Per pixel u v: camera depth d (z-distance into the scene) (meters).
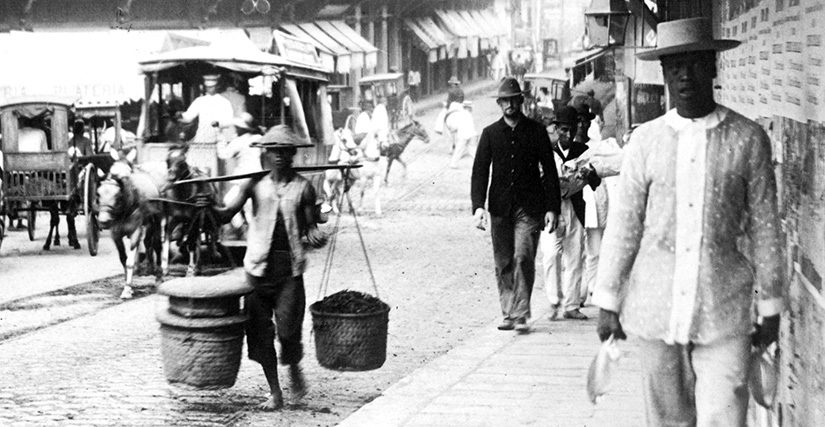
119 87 34.97
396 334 12.84
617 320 5.51
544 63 80.19
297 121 23.89
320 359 9.23
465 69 88.56
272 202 9.27
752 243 5.25
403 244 23.28
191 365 8.75
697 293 5.23
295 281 9.29
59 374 11.01
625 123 24.91
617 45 19.86
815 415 4.86
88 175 23.16
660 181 5.33
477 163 11.99
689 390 5.46
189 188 18.20
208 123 21.59
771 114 5.97
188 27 42.72
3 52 35.72
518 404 8.70
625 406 8.52
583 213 12.69
